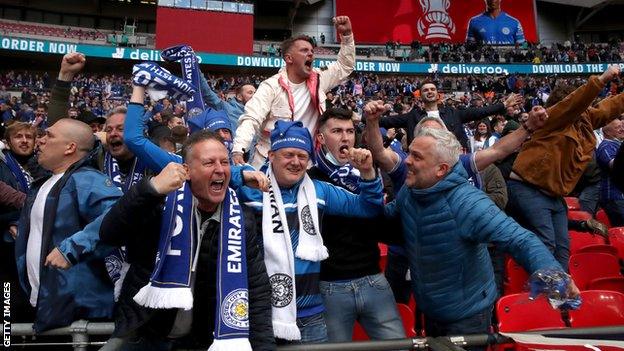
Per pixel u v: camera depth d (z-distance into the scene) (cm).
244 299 175
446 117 490
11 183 328
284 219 213
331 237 242
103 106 2048
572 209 570
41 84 2566
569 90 350
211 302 184
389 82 2844
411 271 244
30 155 383
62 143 244
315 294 220
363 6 3453
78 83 2438
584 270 372
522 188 345
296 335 198
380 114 257
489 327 239
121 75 2995
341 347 186
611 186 462
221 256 180
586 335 196
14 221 285
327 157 263
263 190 203
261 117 314
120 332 177
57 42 2677
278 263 206
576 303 184
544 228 332
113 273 228
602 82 298
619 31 3759
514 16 3456
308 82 338
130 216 168
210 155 181
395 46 3322
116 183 293
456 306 231
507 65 3114
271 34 3653
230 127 337
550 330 197
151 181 167
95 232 190
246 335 171
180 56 359
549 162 329
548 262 189
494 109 490
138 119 231
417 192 225
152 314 176
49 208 226
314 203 225
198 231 184
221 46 2845
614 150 453
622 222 460
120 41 2894
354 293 238
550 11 3744
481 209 212
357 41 3419
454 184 220
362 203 238
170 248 176
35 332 211
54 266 185
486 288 234
